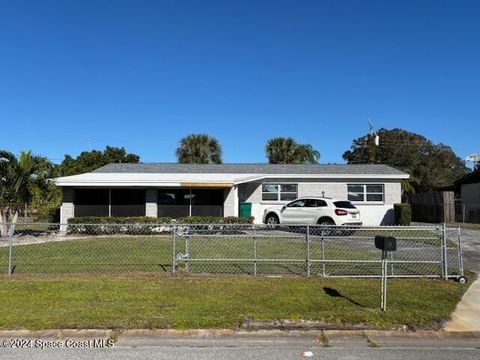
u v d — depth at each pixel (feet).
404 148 192.75
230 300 28.53
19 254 47.98
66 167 137.59
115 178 82.33
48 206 70.28
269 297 29.30
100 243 57.06
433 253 50.31
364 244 58.29
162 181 79.25
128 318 24.75
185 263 39.27
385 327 24.12
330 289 31.60
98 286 32.09
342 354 21.04
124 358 20.27
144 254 47.83
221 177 86.33
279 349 21.70
